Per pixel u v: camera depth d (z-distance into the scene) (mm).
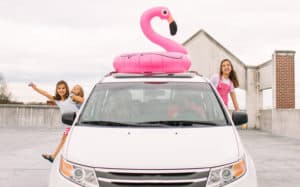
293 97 23297
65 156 4332
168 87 5672
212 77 9062
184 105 5355
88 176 4070
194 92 5594
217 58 25703
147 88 5641
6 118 28141
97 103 5441
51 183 4246
